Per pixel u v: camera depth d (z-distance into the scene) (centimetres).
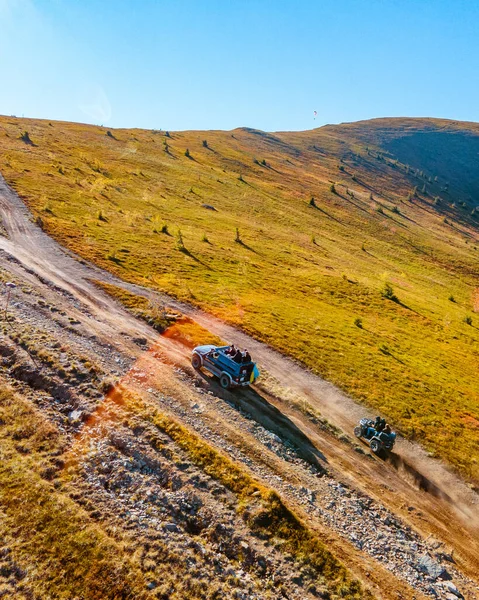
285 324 3856
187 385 2209
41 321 2380
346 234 10406
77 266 3919
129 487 1331
